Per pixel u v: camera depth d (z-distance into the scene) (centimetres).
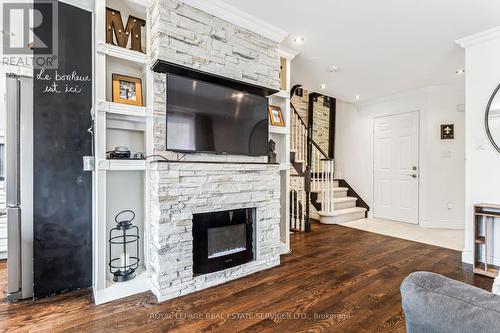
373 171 553
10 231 204
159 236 205
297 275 258
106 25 216
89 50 229
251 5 239
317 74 407
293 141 502
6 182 205
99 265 204
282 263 290
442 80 431
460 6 234
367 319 183
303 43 308
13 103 206
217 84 255
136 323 177
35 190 209
